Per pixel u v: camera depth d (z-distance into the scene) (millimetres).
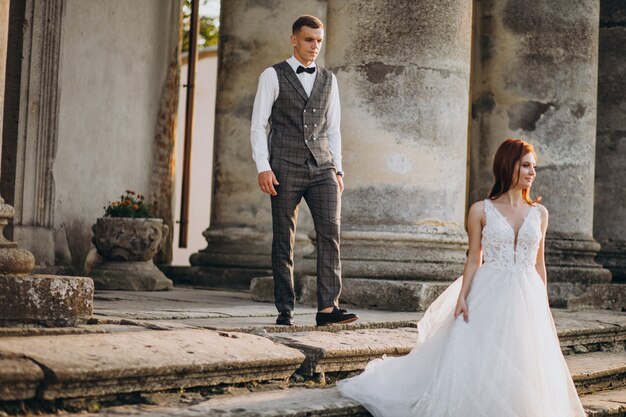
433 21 9438
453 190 9586
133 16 13312
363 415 5715
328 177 6961
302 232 13586
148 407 4934
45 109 11391
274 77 6879
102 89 12633
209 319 7223
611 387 7707
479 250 6031
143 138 13766
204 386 5418
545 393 5680
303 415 5219
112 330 5855
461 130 9656
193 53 15547
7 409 4547
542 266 6145
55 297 5883
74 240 12070
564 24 11422
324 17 13445
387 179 9391
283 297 6957
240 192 13578
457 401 5629
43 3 11289
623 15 13086
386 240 9352
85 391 4812
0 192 10984
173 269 13922
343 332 6988
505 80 11570
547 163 11344
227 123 13727
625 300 10977
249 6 13547
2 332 5367
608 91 13094
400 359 6012
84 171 12281
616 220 12922
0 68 6176
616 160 12977
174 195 14922
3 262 5777
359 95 9438
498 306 5805
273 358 5762
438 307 6184
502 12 11617
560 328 8352
